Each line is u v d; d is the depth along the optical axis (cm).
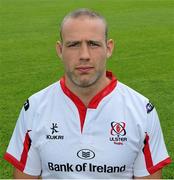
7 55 1305
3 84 978
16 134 283
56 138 270
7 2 2858
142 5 2591
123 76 1050
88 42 252
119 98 271
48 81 1016
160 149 277
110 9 2453
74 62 253
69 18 255
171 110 782
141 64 1169
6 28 1814
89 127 268
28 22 1978
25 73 1084
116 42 1494
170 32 1673
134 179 280
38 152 276
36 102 276
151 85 961
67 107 270
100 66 256
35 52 1342
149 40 1523
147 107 270
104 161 267
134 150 270
